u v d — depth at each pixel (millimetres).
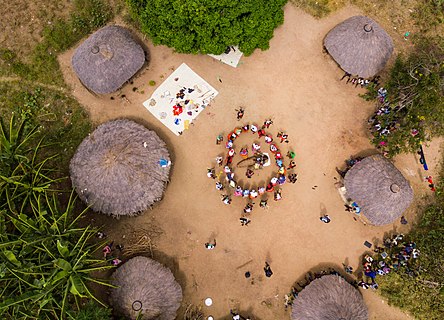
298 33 26531
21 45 26500
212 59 25984
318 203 24125
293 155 24562
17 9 27031
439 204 24109
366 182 22406
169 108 25312
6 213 18578
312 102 25469
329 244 23672
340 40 24531
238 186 24172
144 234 23594
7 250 17547
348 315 21078
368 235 23750
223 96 25516
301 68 25969
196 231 23844
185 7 20906
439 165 24719
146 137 23297
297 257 23531
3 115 25391
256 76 25828
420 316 22656
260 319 22828
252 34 22781
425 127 24828
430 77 23359
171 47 24844
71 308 20406
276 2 22438
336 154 24766
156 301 21344
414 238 23469
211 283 23281
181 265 23453
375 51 24047
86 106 25500
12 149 20422
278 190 24219
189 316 22734
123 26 26531
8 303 16734
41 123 25250
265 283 23266
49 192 23562
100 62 23625
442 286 22500
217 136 24984
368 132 25016
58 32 26516
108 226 23719
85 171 22578
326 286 21766
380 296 23016
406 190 22344
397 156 24781
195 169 24594
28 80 25938
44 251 18578
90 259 19656
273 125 25094
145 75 25812
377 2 27000
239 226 23875
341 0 26984
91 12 26719
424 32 26516
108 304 22094
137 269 21891
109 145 22703
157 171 22922
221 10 21359
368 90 25500
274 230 23828
